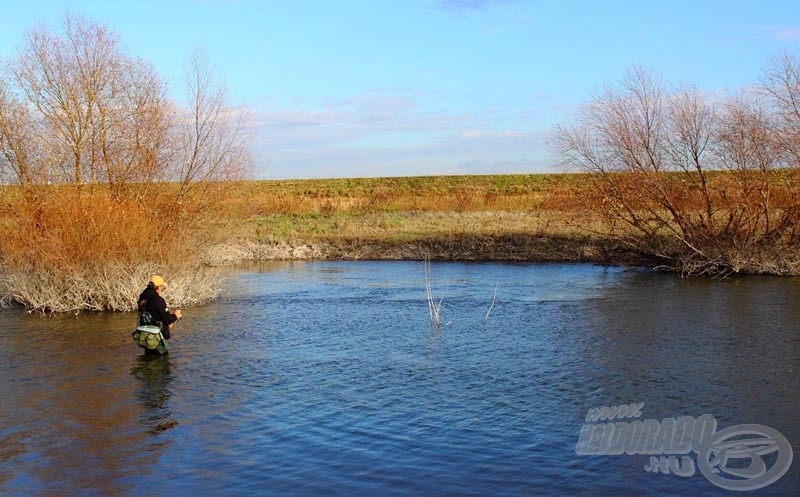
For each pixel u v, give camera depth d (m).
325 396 11.23
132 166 23.80
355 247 33.12
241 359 13.74
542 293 21.64
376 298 21.19
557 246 30.73
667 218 27.62
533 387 11.58
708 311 18.12
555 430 9.55
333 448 8.98
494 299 20.41
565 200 28.84
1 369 13.10
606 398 10.94
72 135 22.84
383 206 48.22
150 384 12.02
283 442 9.22
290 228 38.88
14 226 20.81
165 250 21.06
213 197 25.59
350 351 14.33
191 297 20.66
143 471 8.33
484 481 7.92
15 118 22.03
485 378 12.15
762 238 25.25
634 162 26.11
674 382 11.75
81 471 8.37
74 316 18.69
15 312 19.41
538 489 7.71
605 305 19.33
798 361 12.98
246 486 7.87
